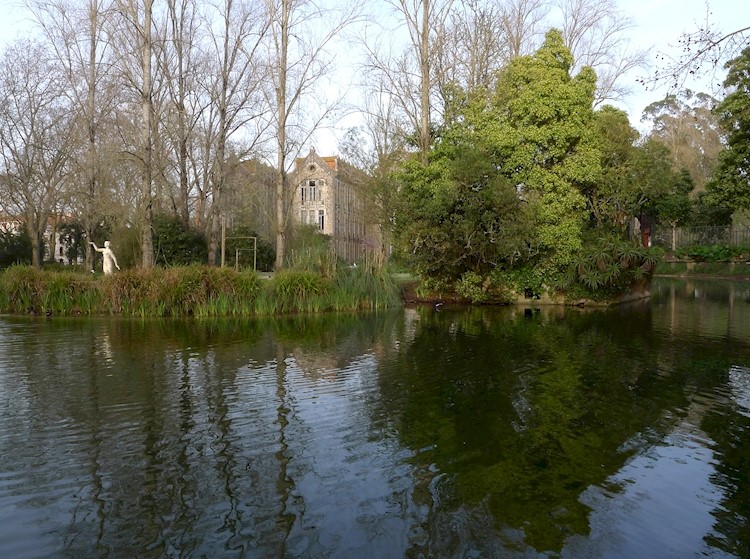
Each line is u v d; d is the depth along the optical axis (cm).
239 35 2472
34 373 844
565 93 1880
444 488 475
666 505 452
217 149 2566
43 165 2798
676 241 4094
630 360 980
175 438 579
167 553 374
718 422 648
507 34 2645
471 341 1184
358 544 389
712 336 1263
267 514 427
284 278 1702
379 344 1138
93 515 423
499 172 1952
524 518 428
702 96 4747
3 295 1591
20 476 487
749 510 445
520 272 2027
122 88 2341
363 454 544
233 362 941
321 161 5262
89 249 2542
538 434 605
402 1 2238
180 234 2531
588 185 2050
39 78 2758
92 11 2403
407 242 2023
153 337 1191
